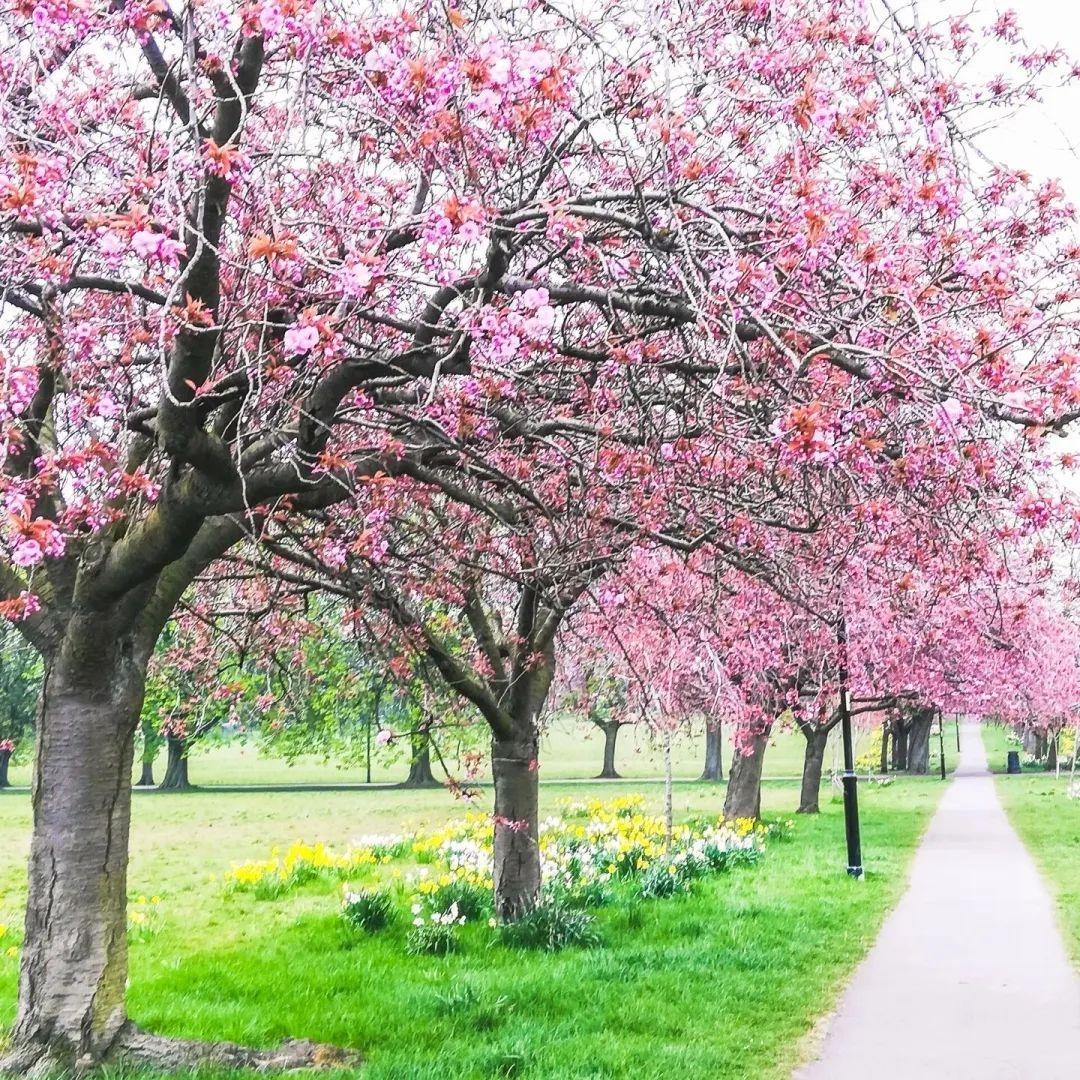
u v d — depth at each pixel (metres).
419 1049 6.13
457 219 3.73
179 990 7.64
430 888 10.69
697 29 5.34
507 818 9.76
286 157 5.52
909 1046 6.35
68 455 4.45
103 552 5.61
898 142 5.20
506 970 7.98
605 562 7.57
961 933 9.86
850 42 5.38
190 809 28.55
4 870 16.38
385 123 4.53
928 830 20.27
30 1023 5.64
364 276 3.88
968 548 5.91
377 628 8.26
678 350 6.23
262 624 8.95
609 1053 5.98
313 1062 5.93
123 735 5.95
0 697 42.78
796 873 13.70
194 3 4.51
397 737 7.58
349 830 22.50
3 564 5.95
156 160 5.44
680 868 12.68
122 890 5.95
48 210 4.48
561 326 5.83
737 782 20.52
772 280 4.34
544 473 6.99
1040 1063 6.03
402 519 7.12
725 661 13.79
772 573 7.57
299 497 5.74
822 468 5.12
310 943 9.25
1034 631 18.06
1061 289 5.32
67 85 5.89
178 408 4.71
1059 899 11.82
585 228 4.54
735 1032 6.55
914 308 4.01
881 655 17.17
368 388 5.29
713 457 5.52
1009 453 4.30
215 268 4.52
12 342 6.15
